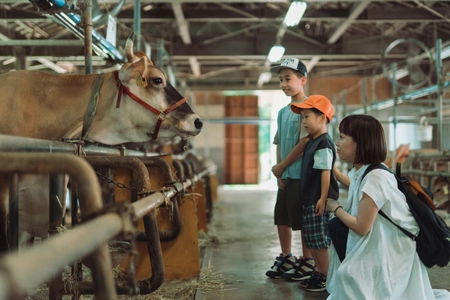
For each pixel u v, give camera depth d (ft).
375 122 6.94
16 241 5.22
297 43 31.48
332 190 9.14
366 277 6.46
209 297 8.63
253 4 26.32
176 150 22.50
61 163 3.64
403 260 6.58
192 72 41.04
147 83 8.02
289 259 10.12
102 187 9.61
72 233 2.71
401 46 31.42
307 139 9.25
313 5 25.76
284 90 9.82
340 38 31.55
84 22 9.44
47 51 16.19
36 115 7.19
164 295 8.78
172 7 24.31
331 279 7.32
